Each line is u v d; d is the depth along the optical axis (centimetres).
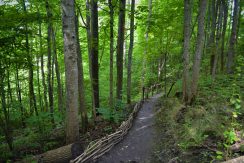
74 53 650
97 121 1012
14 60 802
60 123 1070
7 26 705
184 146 595
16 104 811
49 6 897
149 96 1839
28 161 611
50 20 892
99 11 1200
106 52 1973
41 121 851
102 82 1897
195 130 632
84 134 854
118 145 715
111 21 1012
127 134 819
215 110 741
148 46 1744
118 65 1280
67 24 628
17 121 1065
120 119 1012
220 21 1443
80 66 859
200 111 760
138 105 1250
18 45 778
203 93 1020
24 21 779
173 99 1143
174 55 2128
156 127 862
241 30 1877
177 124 772
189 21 965
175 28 1366
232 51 1383
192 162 528
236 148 504
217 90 950
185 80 988
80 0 948
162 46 1612
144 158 616
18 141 826
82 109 880
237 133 558
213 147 555
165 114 969
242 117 664
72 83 661
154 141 722
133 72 2430
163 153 618
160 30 1387
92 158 600
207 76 1320
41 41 1156
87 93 1516
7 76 900
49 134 867
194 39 1581
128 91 1406
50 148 761
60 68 1583
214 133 604
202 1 874
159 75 2316
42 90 1641
